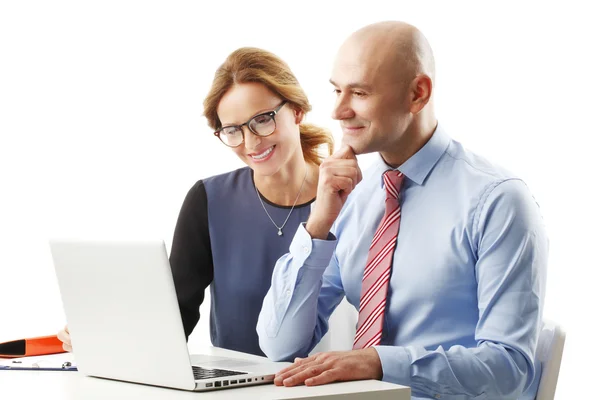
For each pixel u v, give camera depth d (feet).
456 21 13.79
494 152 13.50
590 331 12.62
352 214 8.09
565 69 12.95
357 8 14.38
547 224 12.95
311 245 7.38
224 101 9.48
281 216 9.78
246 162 9.71
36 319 14.10
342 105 7.30
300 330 7.53
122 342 6.27
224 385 5.96
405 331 7.39
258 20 14.52
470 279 7.16
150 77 14.51
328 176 7.31
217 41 14.53
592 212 12.68
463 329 7.20
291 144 9.60
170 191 14.66
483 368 6.52
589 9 12.77
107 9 14.34
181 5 14.49
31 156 14.15
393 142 7.38
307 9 14.47
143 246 5.88
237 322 9.82
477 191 7.16
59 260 6.61
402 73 7.17
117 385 6.32
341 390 5.72
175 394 5.81
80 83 14.30
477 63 13.66
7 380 6.68
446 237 7.23
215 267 9.93
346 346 9.09
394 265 7.48
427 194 7.47
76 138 14.33
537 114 13.17
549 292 12.89
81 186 14.37
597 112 12.71
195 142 14.69
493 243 6.92
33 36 14.07
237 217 9.90
